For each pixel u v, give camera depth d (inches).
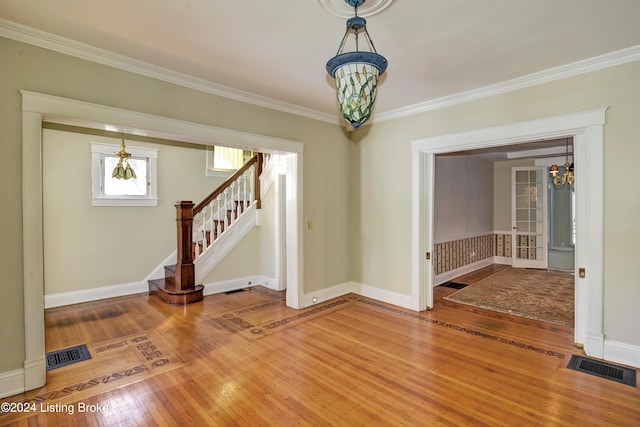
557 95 118.7
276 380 99.7
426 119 156.8
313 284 174.2
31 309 93.5
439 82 129.3
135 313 161.3
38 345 95.0
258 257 220.7
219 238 202.2
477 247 276.8
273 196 208.2
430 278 165.8
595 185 111.2
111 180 195.3
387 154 174.7
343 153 188.4
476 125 139.3
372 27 88.7
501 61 110.7
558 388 94.2
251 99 143.5
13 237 91.0
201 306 172.2
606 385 95.3
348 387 95.9
